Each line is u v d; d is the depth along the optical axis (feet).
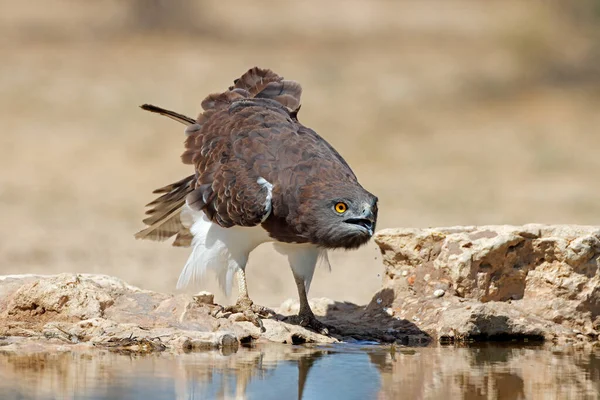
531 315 32.53
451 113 104.88
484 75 119.34
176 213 34.60
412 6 169.37
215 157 31.07
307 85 113.29
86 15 154.30
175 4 147.43
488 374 25.82
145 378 24.12
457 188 80.23
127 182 82.48
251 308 31.40
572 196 77.71
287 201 29.09
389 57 129.90
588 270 32.68
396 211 71.56
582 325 32.50
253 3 168.86
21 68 116.37
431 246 33.91
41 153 89.10
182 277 32.01
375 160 89.40
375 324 32.76
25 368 25.04
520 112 105.40
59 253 57.26
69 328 29.25
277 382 24.20
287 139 30.48
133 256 57.06
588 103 108.37
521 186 81.10
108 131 95.91
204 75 118.42
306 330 30.86
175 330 29.19
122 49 130.62
